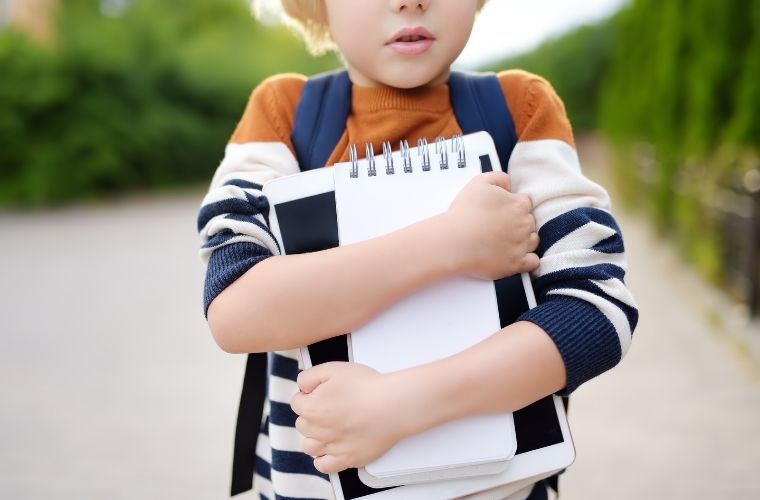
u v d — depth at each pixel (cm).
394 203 101
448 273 97
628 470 298
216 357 469
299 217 103
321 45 124
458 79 117
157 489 301
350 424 94
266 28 2178
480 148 104
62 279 730
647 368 414
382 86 113
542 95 116
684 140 611
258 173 111
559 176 108
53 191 1388
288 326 95
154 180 1589
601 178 1441
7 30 1400
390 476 97
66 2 1570
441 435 97
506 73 120
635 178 999
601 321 99
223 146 1695
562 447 101
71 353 483
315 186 104
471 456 97
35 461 328
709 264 596
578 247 104
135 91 1515
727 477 289
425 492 99
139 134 1518
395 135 112
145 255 865
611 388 386
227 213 103
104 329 541
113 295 654
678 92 609
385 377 95
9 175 1373
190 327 542
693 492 279
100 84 1455
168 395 405
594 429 338
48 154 1386
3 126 1329
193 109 1675
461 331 99
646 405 362
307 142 115
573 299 101
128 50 1519
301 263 96
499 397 95
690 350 442
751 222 481
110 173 1480
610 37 2097
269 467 121
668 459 306
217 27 2120
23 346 500
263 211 104
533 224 104
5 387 421
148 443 344
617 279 103
